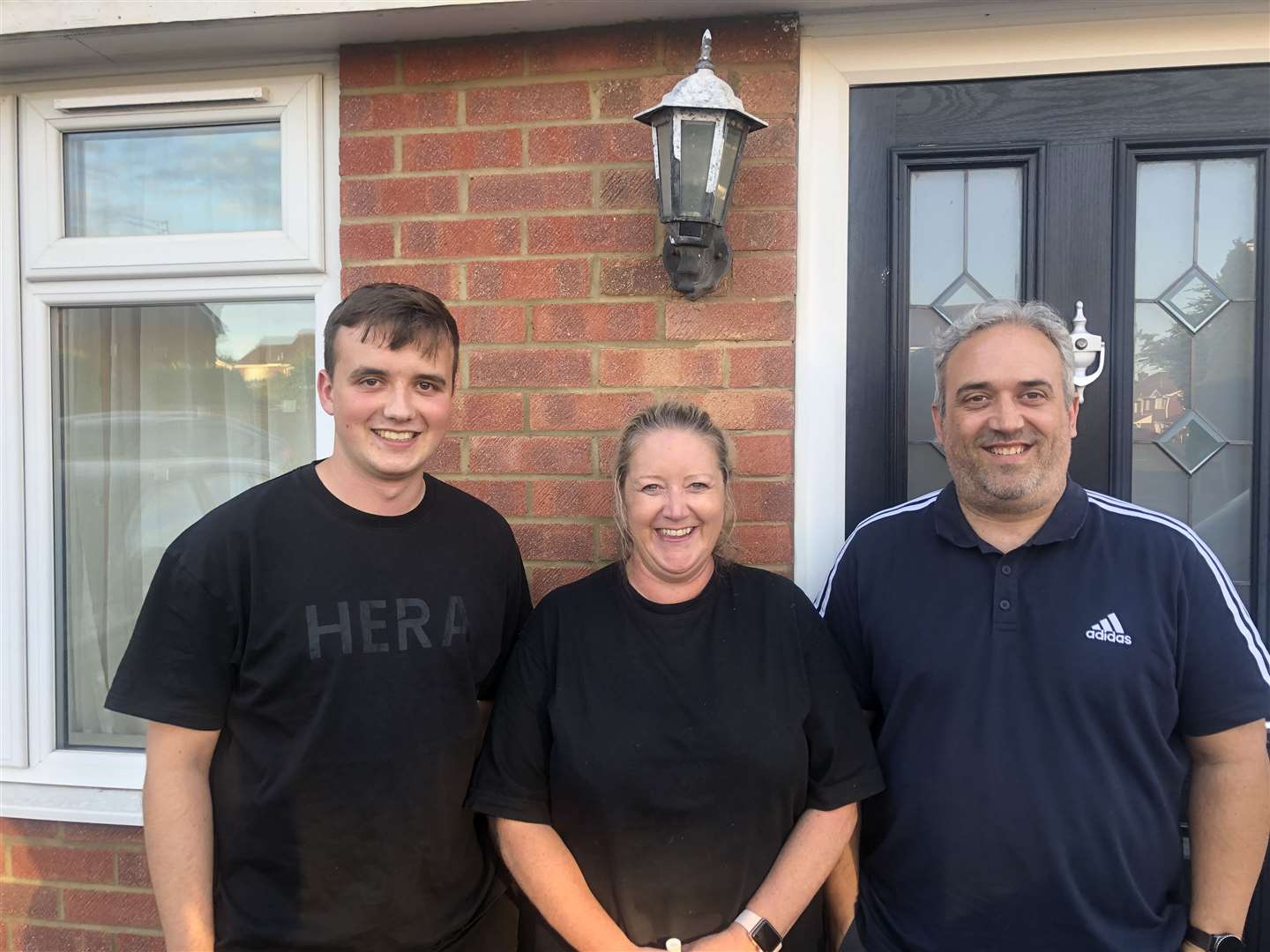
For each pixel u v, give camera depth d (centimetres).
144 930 213
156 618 143
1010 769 142
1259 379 186
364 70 201
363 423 144
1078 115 189
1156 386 192
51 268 218
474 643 155
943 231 196
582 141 194
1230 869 144
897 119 194
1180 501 192
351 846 144
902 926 150
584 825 145
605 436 195
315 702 143
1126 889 140
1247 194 187
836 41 192
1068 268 190
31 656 224
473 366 199
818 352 195
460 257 199
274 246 210
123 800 214
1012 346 147
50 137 217
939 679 148
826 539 196
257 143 216
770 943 138
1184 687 146
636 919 143
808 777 149
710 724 144
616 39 192
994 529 154
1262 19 179
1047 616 146
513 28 193
